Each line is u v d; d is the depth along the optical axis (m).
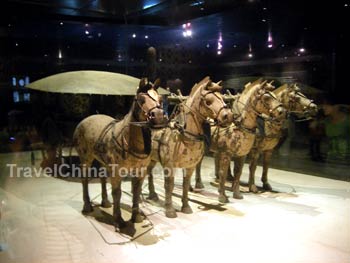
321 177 7.76
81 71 7.20
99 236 4.27
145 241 4.19
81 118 7.64
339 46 7.10
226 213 5.30
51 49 7.51
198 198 6.10
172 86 7.95
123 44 8.16
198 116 4.86
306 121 8.29
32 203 5.26
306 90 7.63
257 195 6.34
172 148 4.94
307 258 3.85
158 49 8.07
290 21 7.46
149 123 3.74
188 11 7.34
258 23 7.73
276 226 4.80
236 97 6.18
